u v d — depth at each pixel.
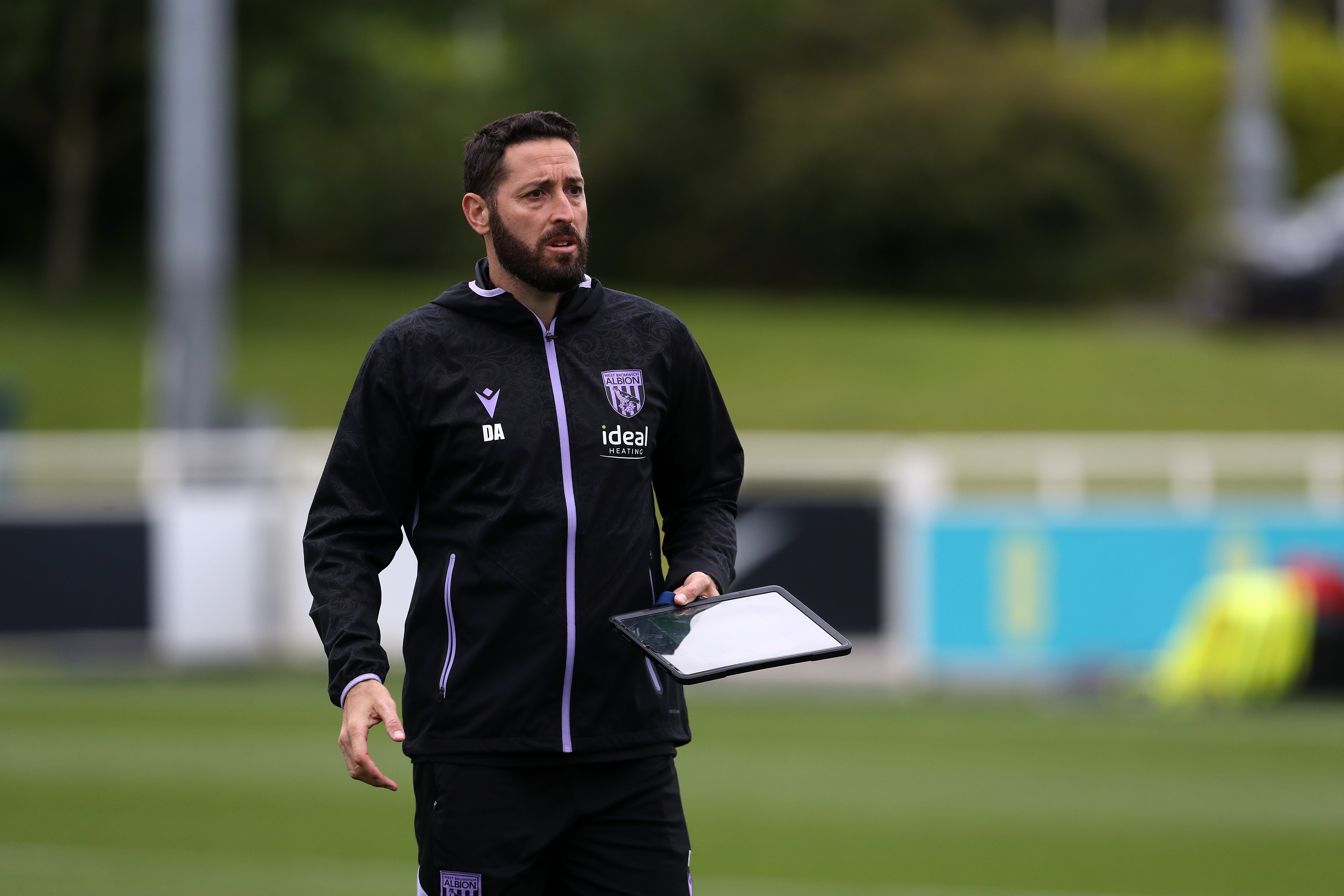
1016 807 27.38
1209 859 24.23
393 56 99.00
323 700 36.38
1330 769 30.27
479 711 11.78
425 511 12.09
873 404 74.81
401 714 12.27
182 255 45.84
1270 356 86.12
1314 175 143.38
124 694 37.06
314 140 104.06
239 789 28.19
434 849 11.95
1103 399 76.00
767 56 127.44
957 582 39.00
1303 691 36.75
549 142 11.96
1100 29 164.25
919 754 31.59
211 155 46.06
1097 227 113.25
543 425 11.84
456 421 11.80
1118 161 113.44
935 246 116.19
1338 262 98.94
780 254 121.06
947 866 23.78
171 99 45.78
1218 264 107.38
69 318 87.94
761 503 39.44
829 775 29.72
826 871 23.48
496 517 11.73
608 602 11.83
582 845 12.01
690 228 125.19
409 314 12.16
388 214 123.44
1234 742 32.62
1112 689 38.44
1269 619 36.59
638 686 11.99
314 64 94.06
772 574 39.28
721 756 31.41
